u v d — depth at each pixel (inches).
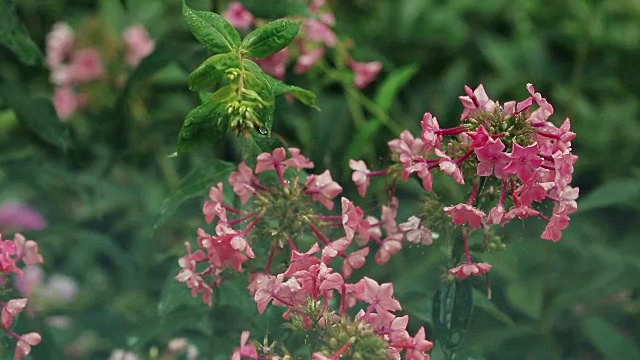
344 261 128.9
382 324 117.1
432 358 130.9
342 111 212.2
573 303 202.1
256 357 120.4
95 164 241.9
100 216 240.7
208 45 123.3
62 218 241.4
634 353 203.2
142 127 236.7
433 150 126.3
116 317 220.4
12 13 156.7
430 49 260.1
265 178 131.0
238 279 134.9
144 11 254.4
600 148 248.4
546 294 209.6
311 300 119.5
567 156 117.3
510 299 199.8
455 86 236.7
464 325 130.3
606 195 184.4
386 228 135.8
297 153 130.3
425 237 130.8
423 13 260.7
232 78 120.1
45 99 174.7
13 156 209.2
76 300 231.0
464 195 127.8
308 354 126.1
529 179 114.9
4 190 238.4
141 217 233.1
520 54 255.8
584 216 233.0
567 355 220.4
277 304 121.1
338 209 142.5
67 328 221.5
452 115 232.1
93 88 244.2
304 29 188.5
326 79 202.8
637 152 247.4
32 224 234.1
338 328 117.0
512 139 120.3
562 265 215.6
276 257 130.3
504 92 254.7
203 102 132.7
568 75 256.2
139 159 234.1
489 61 264.4
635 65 255.0
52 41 241.9
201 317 151.8
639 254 218.1
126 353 188.5
